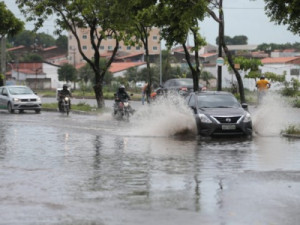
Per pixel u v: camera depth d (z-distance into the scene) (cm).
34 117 3622
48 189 1141
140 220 880
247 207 971
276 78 7175
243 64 7031
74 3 4238
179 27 3500
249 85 8288
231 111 2289
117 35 4419
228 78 9225
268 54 14162
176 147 1914
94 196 1070
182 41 3781
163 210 949
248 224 855
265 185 1184
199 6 3077
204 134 2250
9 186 1174
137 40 4578
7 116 3747
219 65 3628
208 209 956
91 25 4403
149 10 3688
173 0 3136
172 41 3816
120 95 3438
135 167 1451
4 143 2053
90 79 12812
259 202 1012
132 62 15288
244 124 2244
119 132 2497
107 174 1338
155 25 3728
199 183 1211
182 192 1109
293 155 1695
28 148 1894
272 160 1582
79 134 2412
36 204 998
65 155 1702
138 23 4341
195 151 1800
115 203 1005
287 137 2272
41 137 2283
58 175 1320
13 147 1923
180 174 1335
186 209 956
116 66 14150
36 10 4309
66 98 4122
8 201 1022
